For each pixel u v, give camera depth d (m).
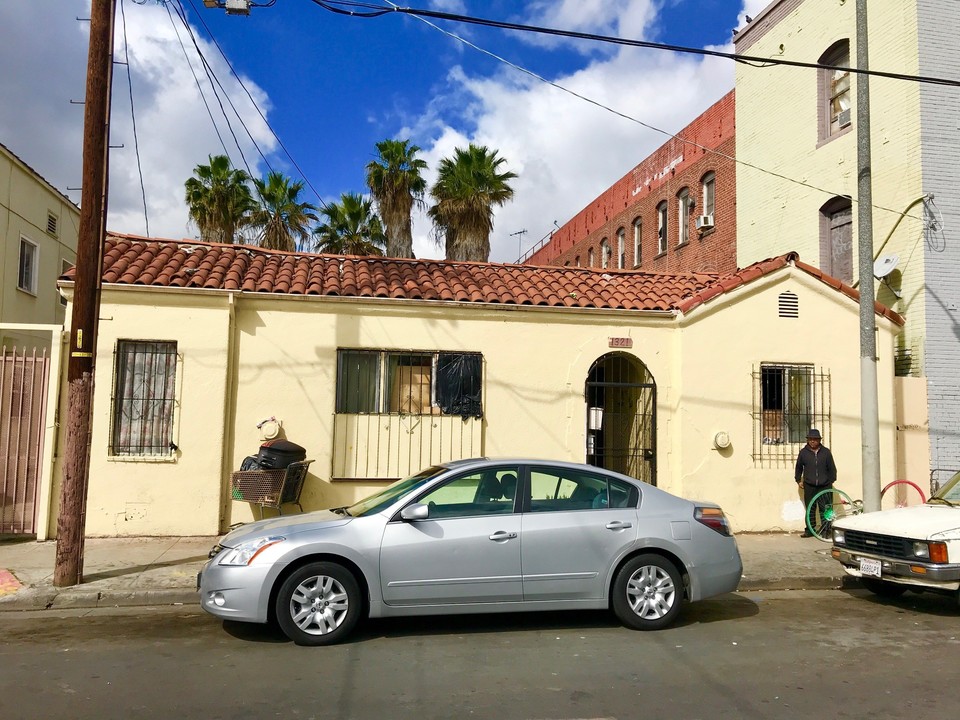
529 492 6.69
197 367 10.06
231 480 10.09
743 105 18.41
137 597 7.52
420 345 10.79
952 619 7.34
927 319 12.70
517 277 12.19
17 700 4.88
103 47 8.00
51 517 9.86
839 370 11.84
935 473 12.34
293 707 4.81
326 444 10.44
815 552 10.00
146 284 9.98
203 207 25.50
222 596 6.08
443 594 6.29
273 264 11.59
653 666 5.71
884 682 5.38
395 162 25.64
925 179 12.93
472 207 22.78
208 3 8.68
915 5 13.20
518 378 11.03
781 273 11.71
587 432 11.46
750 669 5.66
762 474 11.48
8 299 17.17
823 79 15.66
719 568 6.88
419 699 4.97
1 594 7.42
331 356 10.55
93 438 9.86
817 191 15.52
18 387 10.04
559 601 6.52
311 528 6.29
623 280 12.60
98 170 7.97
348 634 6.24
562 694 5.09
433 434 10.76
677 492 11.16
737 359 11.50
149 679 5.31
